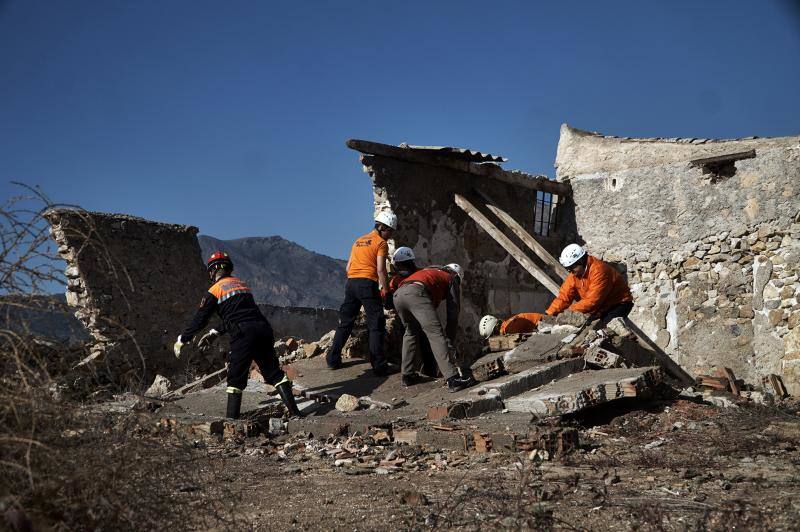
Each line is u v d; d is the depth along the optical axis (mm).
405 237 11156
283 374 7551
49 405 2783
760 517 3438
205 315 7355
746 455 5574
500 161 11938
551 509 3709
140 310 10594
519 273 13031
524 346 8617
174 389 9531
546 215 13844
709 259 11812
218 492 4363
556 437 5570
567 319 9789
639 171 12820
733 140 11734
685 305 12039
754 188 11336
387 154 10875
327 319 15719
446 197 11875
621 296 8484
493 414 6594
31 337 2918
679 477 4691
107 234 10430
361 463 5516
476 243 12305
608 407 7203
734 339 11422
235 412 7281
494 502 3947
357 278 9008
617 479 4531
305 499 4262
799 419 7207
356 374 9078
